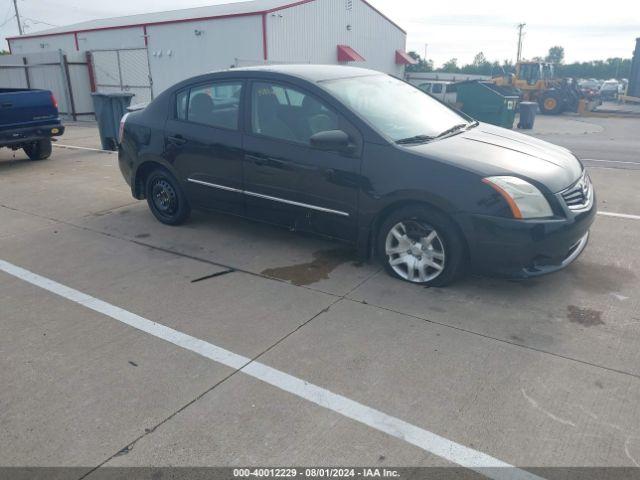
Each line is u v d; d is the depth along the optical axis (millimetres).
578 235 3941
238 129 4914
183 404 2869
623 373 3062
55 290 4332
